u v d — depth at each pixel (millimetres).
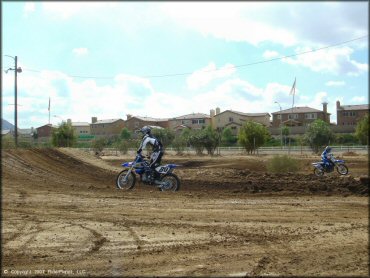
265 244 6836
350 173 21250
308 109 79062
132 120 69312
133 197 11680
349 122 66188
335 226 8070
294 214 9273
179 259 6094
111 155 40156
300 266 5750
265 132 47594
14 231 7797
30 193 12477
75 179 16734
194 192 12727
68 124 50125
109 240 7125
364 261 5930
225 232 7613
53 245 6879
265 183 13602
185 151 50531
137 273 5547
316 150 43906
